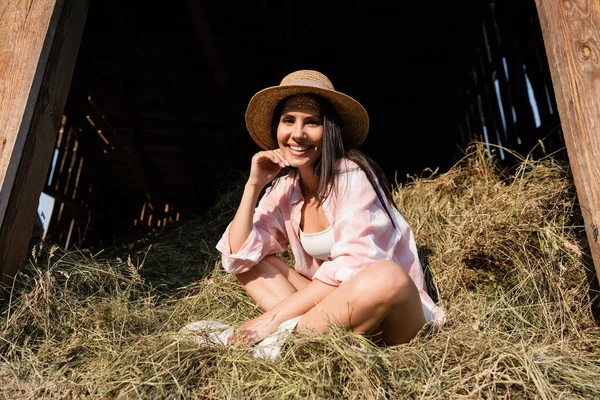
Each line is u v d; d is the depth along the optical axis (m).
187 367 1.58
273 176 2.01
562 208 2.31
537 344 1.84
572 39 1.92
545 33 2.01
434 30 4.46
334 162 1.85
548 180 2.53
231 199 4.14
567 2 1.97
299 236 2.07
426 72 4.83
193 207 6.09
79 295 2.12
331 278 1.71
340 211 1.81
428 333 1.75
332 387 1.46
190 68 4.62
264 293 2.03
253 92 4.89
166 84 4.68
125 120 5.07
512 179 3.14
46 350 1.76
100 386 1.55
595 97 1.82
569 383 1.52
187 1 3.62
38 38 2.13
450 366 1.60
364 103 5.12
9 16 2.17
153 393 1.50
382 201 1.87
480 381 1.51
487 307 2.09
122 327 1.83
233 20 4.08
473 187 2.94
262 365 1.58
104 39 4.32
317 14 4.29
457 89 4.98
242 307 2.29
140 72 4.61
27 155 2.03
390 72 4.83
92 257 2.34
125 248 3.94
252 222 2.01
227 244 2.02
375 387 1.46
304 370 1.51
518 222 2.31
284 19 4.21
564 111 1.88
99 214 6.02
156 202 5.98
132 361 1.63
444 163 5.48
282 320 1.70
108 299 2.10
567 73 1.89
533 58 3.64
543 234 2.24
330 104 1.87
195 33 4.29
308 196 2.03
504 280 2.23
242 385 1.51
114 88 4.73
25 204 2.04
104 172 5.84
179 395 1.48
